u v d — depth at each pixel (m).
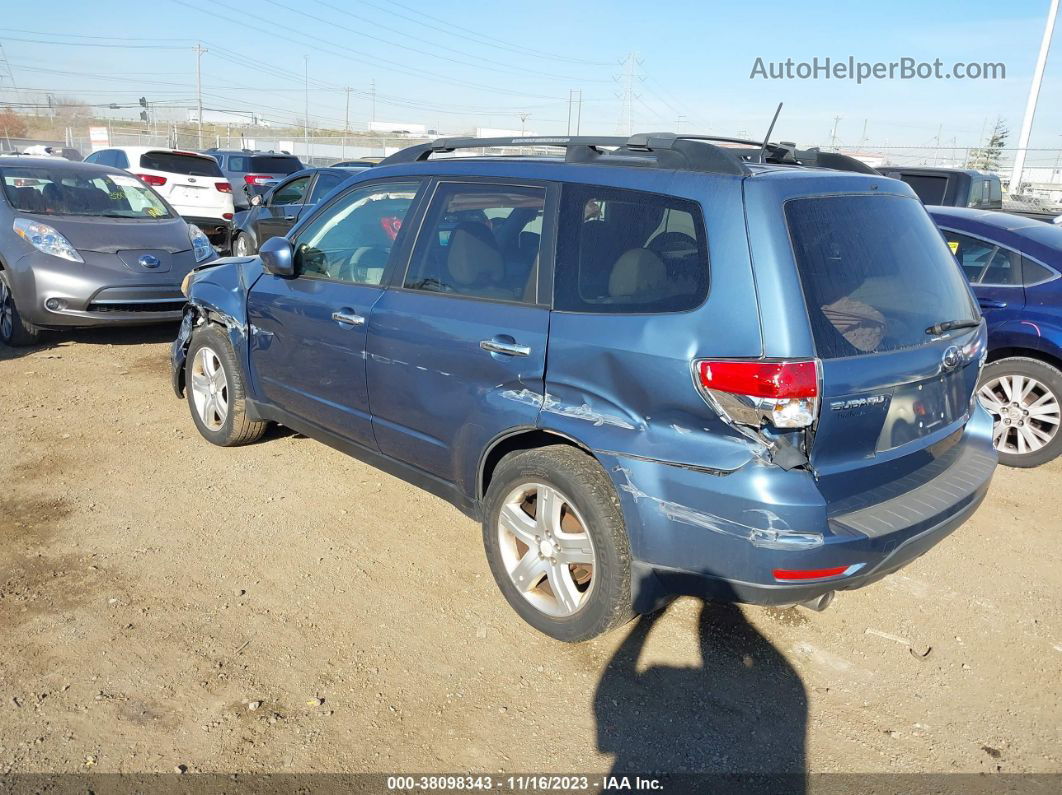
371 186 4.19
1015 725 3.02
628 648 3.37
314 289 4.29
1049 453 5.31
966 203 11.07
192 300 5.21
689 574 2.85
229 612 3.50
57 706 2.88
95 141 45.22
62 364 7.16
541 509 3.24
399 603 3.63
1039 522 4.70
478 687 3.10
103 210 8.25
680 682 3.18
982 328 3.51
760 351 2.64
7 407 5.95
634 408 2.90
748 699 3.10
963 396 3.38
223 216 13.73
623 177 3.13
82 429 5.56
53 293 7.18
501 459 3.40
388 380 3.81
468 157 3.84
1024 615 3.74
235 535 4.18
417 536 4.25
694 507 2.77
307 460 5.17
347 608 3.57
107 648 3.21
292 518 4.39
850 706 3.09
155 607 3.51
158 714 2.87
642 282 2.96
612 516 2.99
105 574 3.75
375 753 2.75
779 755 2.82
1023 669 3.35
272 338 4.57
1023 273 5.34
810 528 2.64
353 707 2.96
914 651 3.44
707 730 2.93
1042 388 5.31
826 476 2.73
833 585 2.76
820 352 2.66
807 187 2.90
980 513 4.80
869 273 2.97
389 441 3.94
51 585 3.63
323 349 4.18
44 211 7.86
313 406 4.38
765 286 2.68
